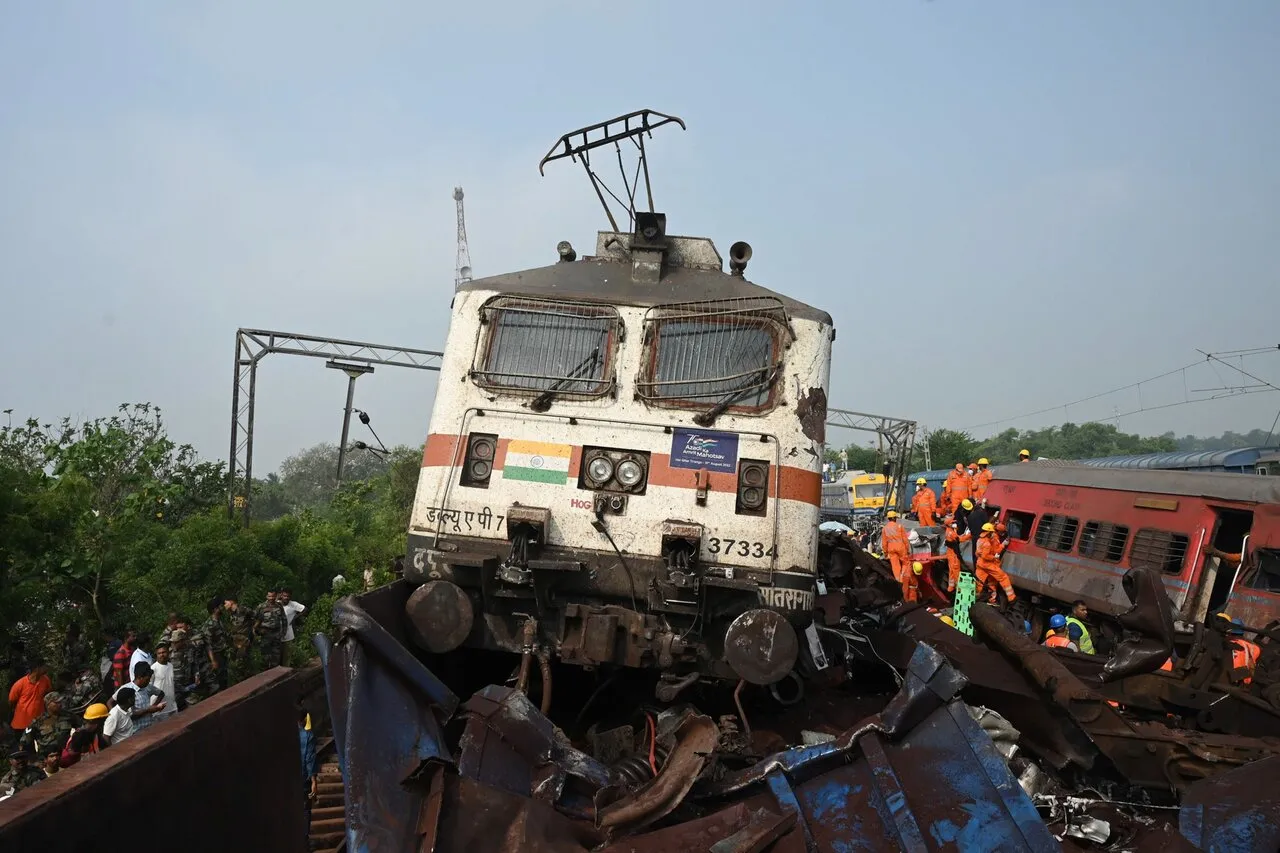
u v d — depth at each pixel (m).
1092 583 18.48
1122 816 4.82
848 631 6.84
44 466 17.67
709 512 5.62
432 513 5.72
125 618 14.09
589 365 5.91
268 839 4.16
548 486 5.71
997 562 15.90
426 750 4.07
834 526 9.50
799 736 5.62
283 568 17.48
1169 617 5.89
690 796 4.16
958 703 4.10
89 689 10.67
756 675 5.09
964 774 3.92
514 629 5.56
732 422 5.75
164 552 15.70
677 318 5.95
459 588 5.39
